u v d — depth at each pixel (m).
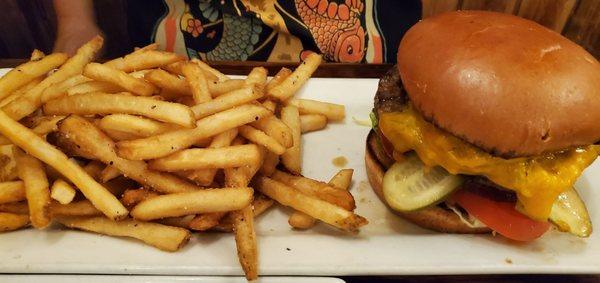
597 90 0.20
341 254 0.22
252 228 0.22
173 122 0.22
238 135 0.25
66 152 0.24
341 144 0.30
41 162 0.23
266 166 0.25
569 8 0.49
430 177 0.23
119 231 0.22
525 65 0.20
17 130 0.22
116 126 0.23
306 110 0.30
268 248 0.22
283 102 0.29
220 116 0.23
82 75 0.26
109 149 0.23
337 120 0.31
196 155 0.22
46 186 0.22
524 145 0.20
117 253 0.22
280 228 0.25
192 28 0.39
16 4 0.47
